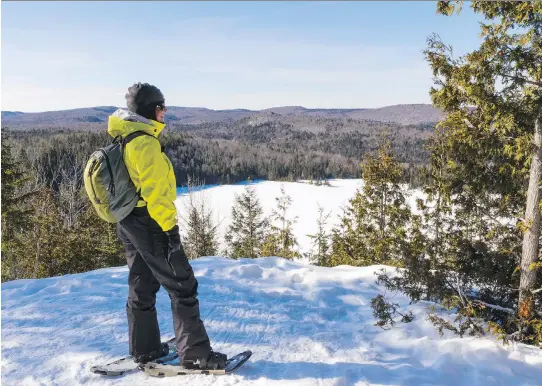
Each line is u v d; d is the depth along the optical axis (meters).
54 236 18.67
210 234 26.47
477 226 5.54
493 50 3.98
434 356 3.21
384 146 16.45
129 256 2.70
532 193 4.21
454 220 6.43
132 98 2.48
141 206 2.46
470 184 5.16
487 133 4.42
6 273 17.22
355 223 17.19
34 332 3.23
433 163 8.56
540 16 3.83
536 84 4.01
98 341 3.10
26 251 18.64
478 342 3.49
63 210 20.52
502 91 4.14
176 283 2.54
